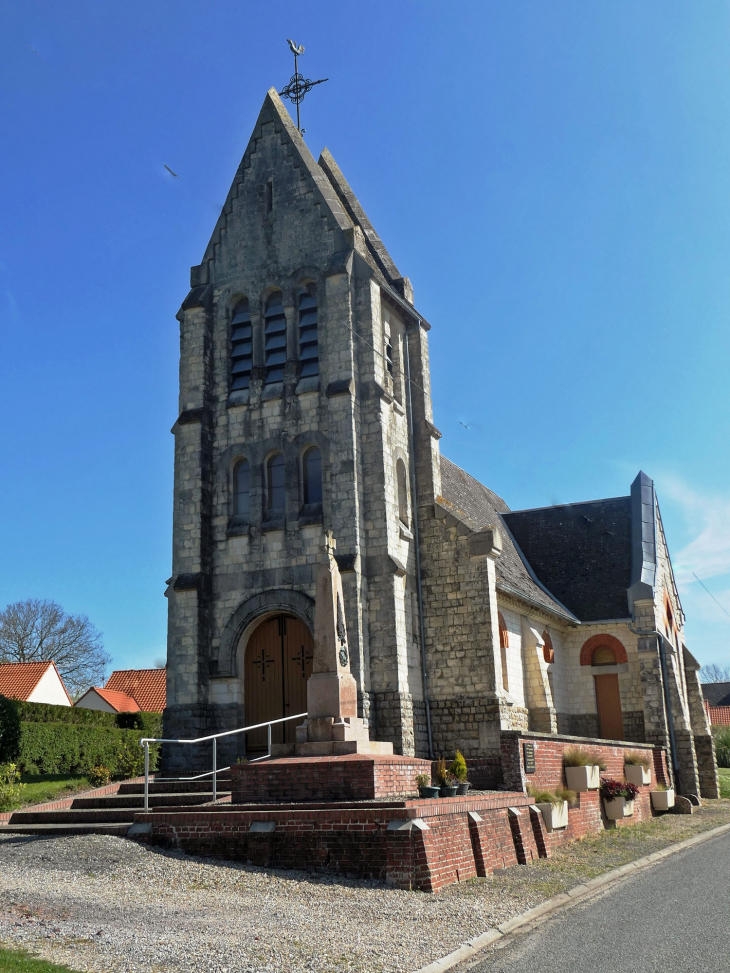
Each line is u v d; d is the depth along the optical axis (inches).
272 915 495.8
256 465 1101.7
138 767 1234.6
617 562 1556.3
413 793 737.6
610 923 508.1
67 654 2810.0
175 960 396.5
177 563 1089.4
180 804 812.0
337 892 561.0
